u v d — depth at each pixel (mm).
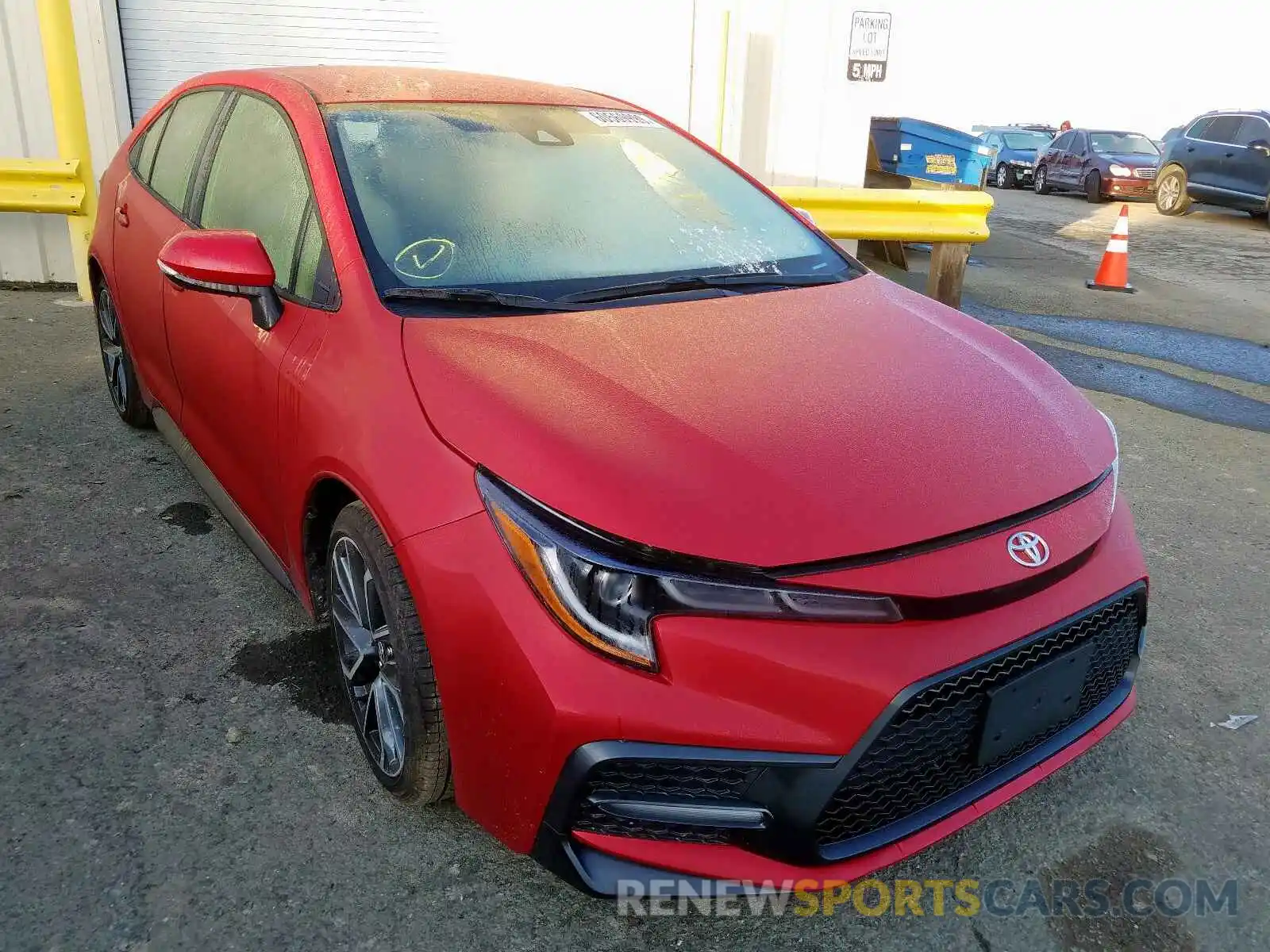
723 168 3164
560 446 1760
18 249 6137
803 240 2988
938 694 1696
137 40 6141
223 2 6184
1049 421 2158
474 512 1759
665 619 1621
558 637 1643
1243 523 3924
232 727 2426
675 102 6867
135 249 3377
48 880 1952
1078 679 1929
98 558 3154
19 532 3283
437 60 6551
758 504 1705
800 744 1622
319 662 2691
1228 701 2758
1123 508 2242
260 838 2094
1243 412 5391
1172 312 7910
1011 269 9648
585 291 2406
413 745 1946
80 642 2715
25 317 5660
